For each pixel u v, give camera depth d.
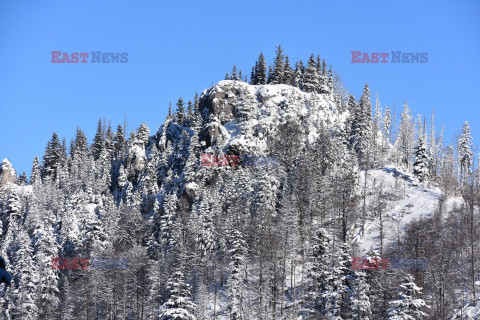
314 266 62.66
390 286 54.31
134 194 123.69
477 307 53.12
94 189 132.00
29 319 70.75
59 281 87.00
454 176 112.19
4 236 101.75
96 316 77.31
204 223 88.75
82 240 97.31
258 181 96.75
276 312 65.69
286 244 74.94
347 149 121.19
